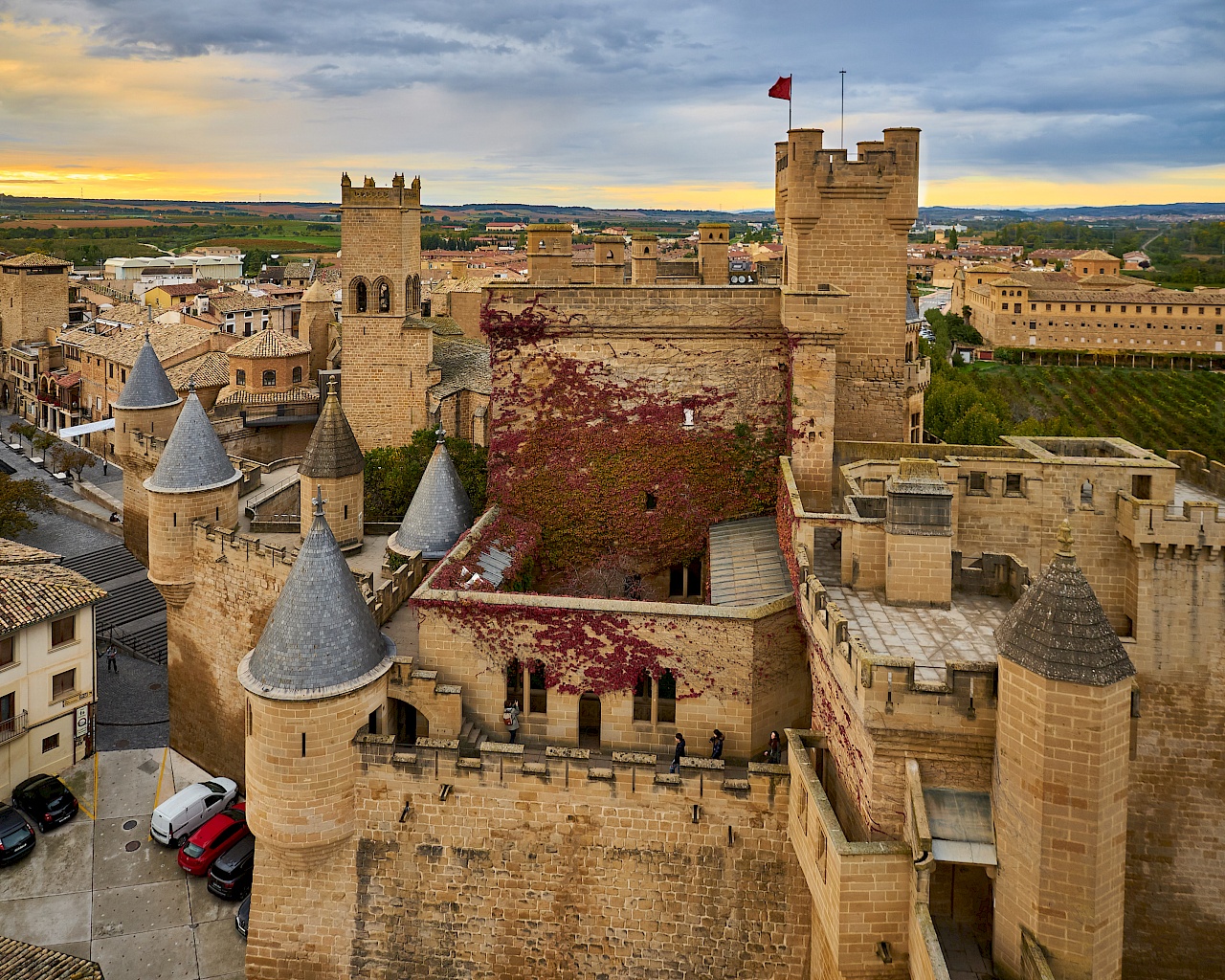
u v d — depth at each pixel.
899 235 46.19
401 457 68.75
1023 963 22.05
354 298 83.75
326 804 32.81
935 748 24.31
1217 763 39.56
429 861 33.31
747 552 40.97
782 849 31.09
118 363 123.81
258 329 160.00
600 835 32.22
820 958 27.00
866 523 32.84
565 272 72.56
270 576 47.25
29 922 41.91
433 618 35.84
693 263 81.94
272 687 32.19
